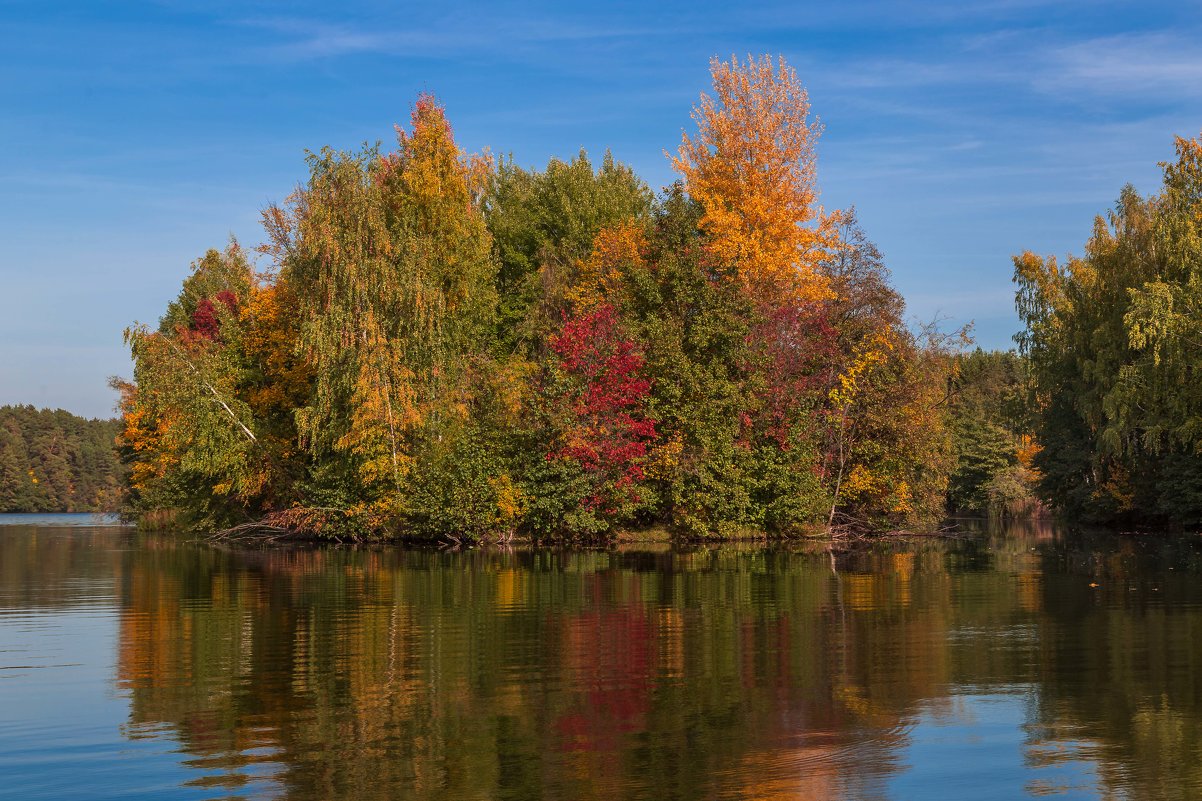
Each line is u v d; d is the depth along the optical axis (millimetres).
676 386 39156
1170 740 9414
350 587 22578
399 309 39250
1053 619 16797
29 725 10039
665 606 18688
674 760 8797
